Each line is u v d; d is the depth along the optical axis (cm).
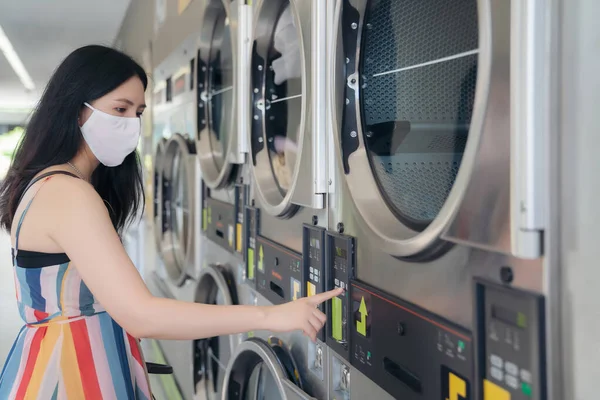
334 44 135
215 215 267
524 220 75
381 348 119
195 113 292
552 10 75
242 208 219
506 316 84
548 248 76
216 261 268
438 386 99
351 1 133
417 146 116
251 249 211
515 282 82
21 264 126
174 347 322
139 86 136
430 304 103
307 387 162
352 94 137
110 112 131
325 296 121
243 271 218
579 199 73
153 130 467
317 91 143
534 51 74
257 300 204
